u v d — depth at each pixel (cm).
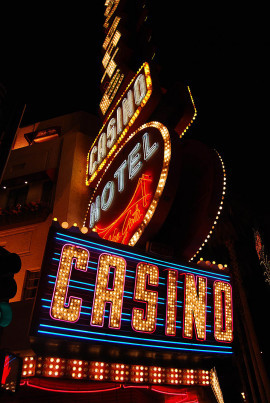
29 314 1092
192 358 1203
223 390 1402
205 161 1384
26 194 2111
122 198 1470
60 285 1014
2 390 726
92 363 1062
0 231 1936
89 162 2027
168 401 1467
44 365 998
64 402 1270
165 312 1142
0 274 568
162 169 1270
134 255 1172
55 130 2375
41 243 1819
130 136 1650
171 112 1641
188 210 1353
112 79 2277
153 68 1739
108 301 1062
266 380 1894
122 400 1364
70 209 1858
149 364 1145
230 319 1255
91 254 1106
